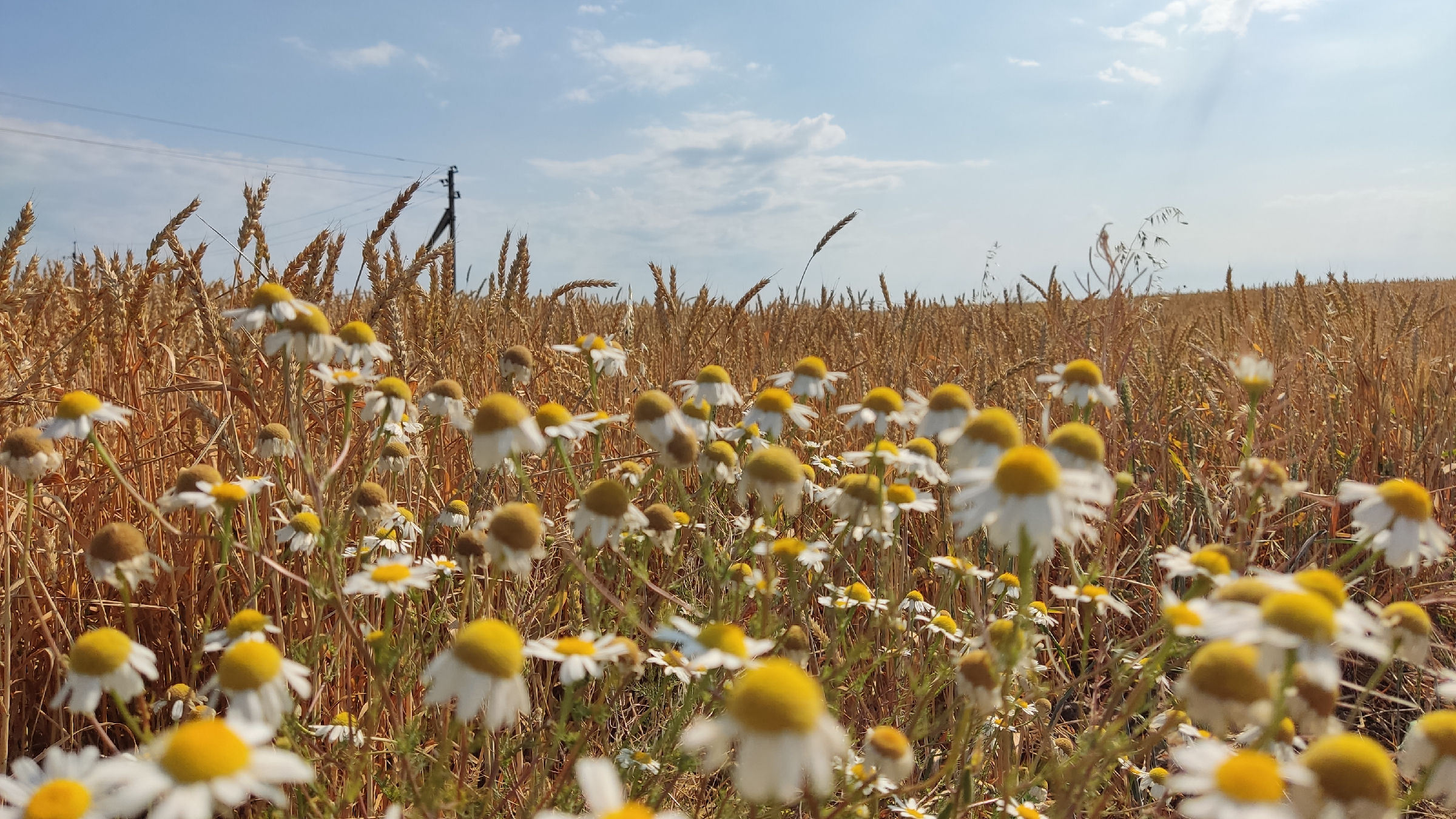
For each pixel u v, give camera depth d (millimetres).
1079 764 2176
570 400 4355
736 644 1911
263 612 3064
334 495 2850
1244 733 2068
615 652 1941
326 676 2551
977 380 4816
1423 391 5480
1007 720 2502
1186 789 1440
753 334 6012
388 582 2119
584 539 2619
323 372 2715
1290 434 4418
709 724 1317
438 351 4027
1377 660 3631
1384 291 8930
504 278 5281
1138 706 2014
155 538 3223
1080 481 1740
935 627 2932
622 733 2914
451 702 2594
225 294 3824
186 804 1227
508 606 2859
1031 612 2734
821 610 3512
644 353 5383
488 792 2236
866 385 5090
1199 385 5219
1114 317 4316
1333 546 4160
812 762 1226
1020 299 7379
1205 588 2100
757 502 3861
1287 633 1517
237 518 2867
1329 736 1466
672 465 2576
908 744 2168
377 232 3918
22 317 3604
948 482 2215
